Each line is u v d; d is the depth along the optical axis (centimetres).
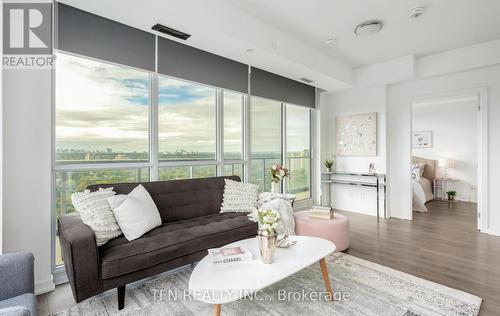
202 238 214
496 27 306
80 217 201
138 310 176
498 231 343
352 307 177
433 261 255
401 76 404
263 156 430
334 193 523
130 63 263
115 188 235
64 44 222
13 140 189
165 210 258
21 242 192
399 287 204
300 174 504
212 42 279
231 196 302
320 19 292
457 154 602
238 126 389
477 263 250
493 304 182
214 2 250
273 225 167
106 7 217
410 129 429
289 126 480
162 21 237
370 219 429
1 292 122
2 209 182
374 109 460
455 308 176
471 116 584
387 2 257
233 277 147
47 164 204
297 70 373
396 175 442
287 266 161
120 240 195
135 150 278
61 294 199
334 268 238
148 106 286
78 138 241
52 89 221
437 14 277
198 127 338
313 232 279
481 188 358
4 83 186
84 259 161
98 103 252
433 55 391
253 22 286
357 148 482
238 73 370
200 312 173
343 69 432
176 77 300
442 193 618
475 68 362
